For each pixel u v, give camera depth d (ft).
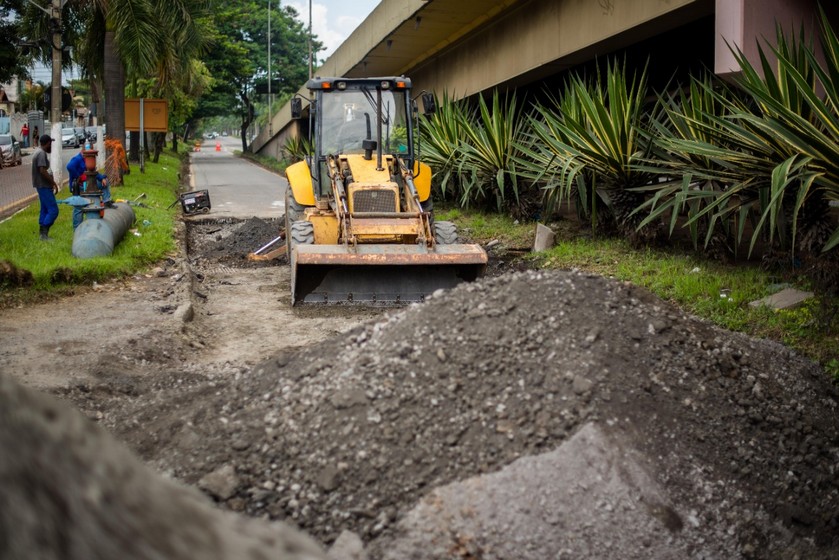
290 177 36.58
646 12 42.60
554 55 55.01
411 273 29.53
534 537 11.53
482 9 64.44
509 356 14.35
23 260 33.91
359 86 35.70
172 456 13.48
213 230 57.47
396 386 13.91
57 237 41.11
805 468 14.11
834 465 14.39
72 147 132.26
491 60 67.31
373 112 35.76
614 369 14.20
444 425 13.12
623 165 33.40
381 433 13.07
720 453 13.62
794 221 20.44
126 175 85.40
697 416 14.07
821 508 13.42
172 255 42.47
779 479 13.73
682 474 12.93
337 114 35.63
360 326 16.51
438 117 56.13
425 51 84.89
